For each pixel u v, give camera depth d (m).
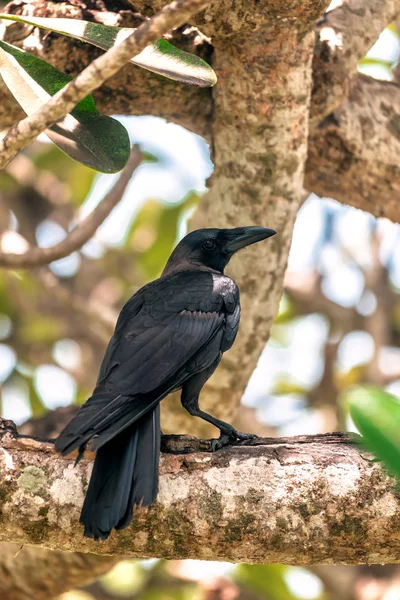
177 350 8.83
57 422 12.45
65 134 8.02
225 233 10.91
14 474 7.37
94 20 10.52
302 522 7.23
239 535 7.26
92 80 6.67
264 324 11.60
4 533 7.46
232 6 9.29
